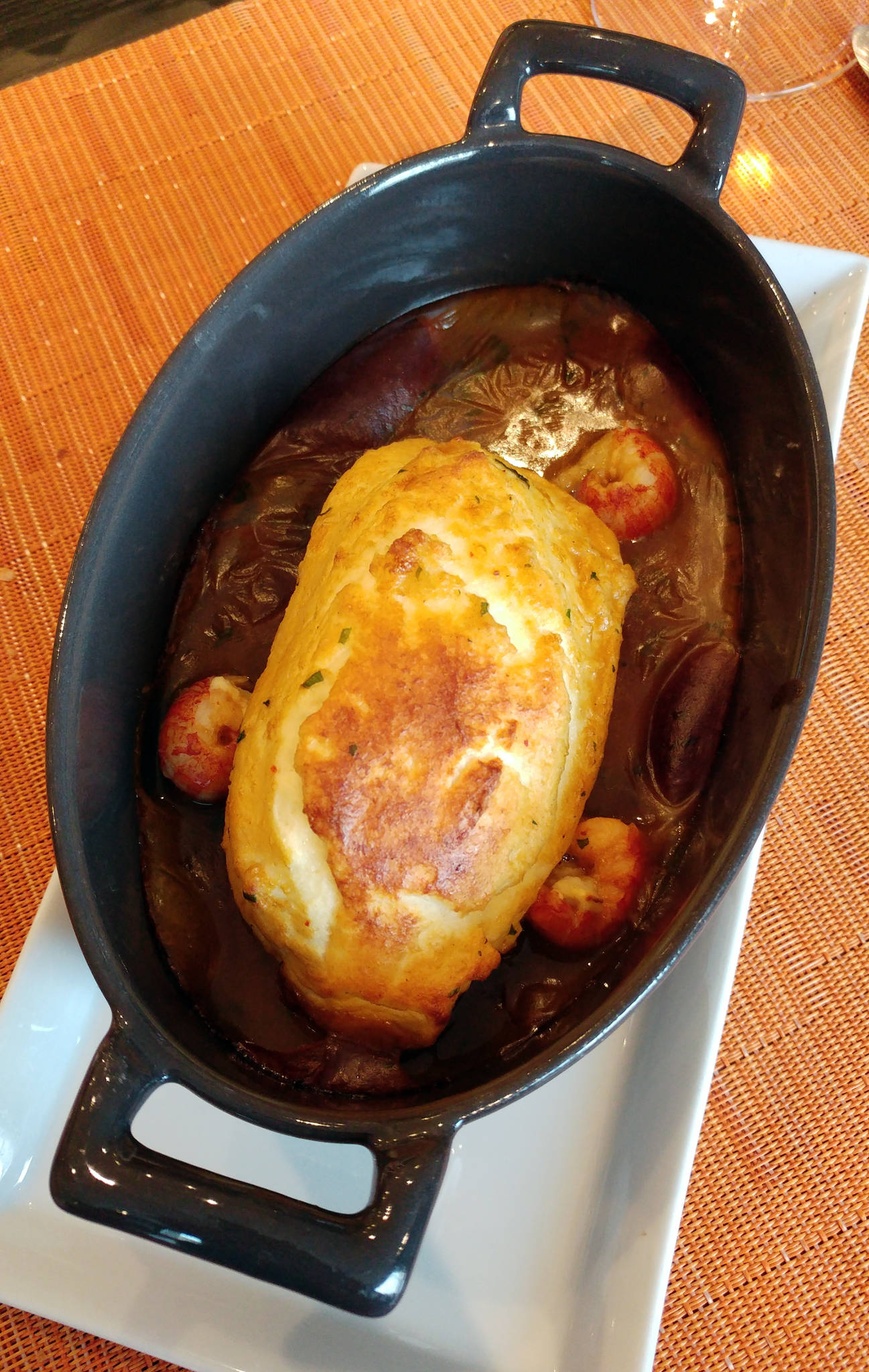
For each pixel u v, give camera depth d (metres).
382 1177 0.22
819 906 0.32
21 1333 0.29
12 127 0.41
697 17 0.40
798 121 0.39
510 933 0.25
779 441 0.27
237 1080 0.24
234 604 0.29
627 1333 0.25
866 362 0.36
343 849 0.24
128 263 0.39
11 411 0.38
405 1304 0.26
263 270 0.28
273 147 0.40
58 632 0.25
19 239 0.39
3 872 0.33
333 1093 0.25
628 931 0.26
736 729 0.27
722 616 0.29
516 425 0.31
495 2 0.41
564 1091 0.27
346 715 0.24
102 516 0.26
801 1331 0.28
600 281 0.31
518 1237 0.27
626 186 0.28
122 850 0.27
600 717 0.27
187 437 0.28
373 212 0.29
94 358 0.38
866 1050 0.30
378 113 0.40
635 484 0.29
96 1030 0.29
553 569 0.26
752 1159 0.30
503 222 0.30
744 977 0.31
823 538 0.25
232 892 0.27
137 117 0.41
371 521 0.26
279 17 0.41
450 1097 0.22
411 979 0.24
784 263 0.33
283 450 0.31
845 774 0.33
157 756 0.28
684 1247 0.29
